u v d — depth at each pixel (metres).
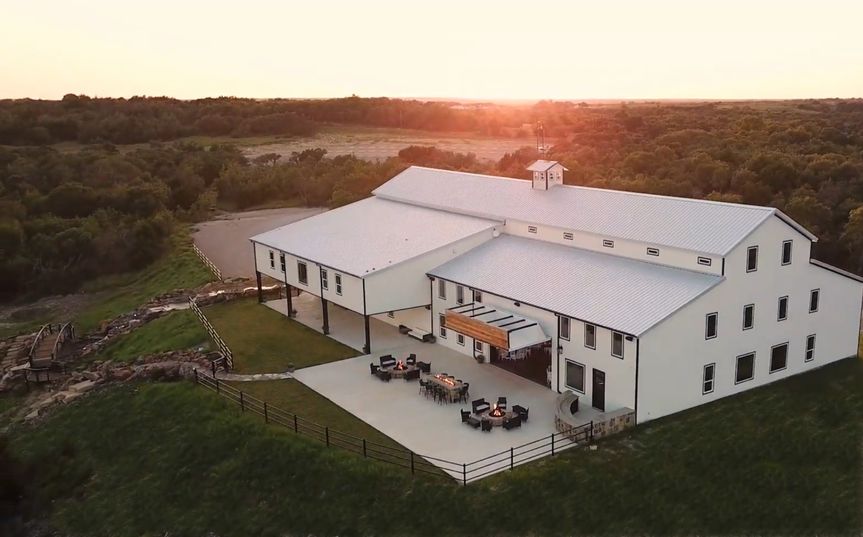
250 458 29.75
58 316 60.00
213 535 26.89
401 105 184.50
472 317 35.66
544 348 36.56
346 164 106.31
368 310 39.91
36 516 30.31
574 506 25.55
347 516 26.06
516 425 30.48
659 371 30.45
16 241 70.50
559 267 37.78
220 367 38.59
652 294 32.28
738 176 76.12
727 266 32.00
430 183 54.47
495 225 44.16
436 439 29.72
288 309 47.56
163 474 30.48
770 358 34.91
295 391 35.28
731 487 27.00
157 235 74.44
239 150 130.00
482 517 25.03
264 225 84.69
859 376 36.00
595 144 113.94
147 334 47.16
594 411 31.83
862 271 60.72
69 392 38.25
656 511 25.59
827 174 75.25
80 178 94.19
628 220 38.09
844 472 28.30
